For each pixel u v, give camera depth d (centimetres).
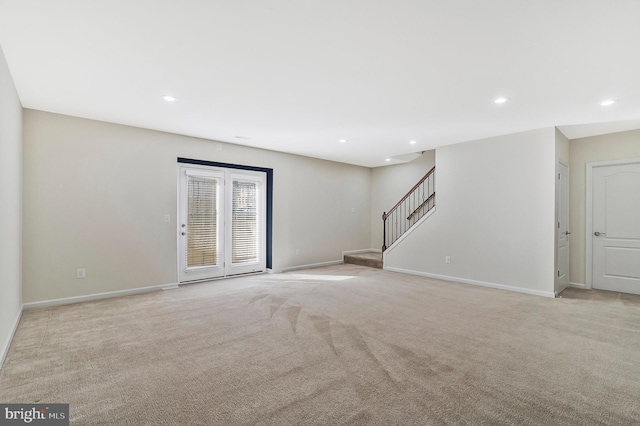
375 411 190
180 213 531
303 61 268
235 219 603
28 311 377
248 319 354
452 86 316
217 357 262
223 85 317
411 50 248
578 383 222
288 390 213
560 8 193
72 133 415
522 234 484
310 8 197
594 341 295
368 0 188
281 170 655
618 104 361
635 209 473
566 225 518
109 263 443
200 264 556
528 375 233
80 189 420
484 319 356
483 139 530
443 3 191
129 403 198
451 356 263
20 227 364
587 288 511
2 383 221
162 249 492
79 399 202
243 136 524
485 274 523
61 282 407
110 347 280
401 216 779
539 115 404
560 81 301
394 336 306
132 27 218
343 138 536
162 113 405
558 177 471
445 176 579
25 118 384
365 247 834
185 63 272
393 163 791
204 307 399
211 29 221
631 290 475
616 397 205
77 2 190
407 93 335
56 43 238
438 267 587
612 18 202
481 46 241
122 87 323
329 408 193
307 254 702
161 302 421
